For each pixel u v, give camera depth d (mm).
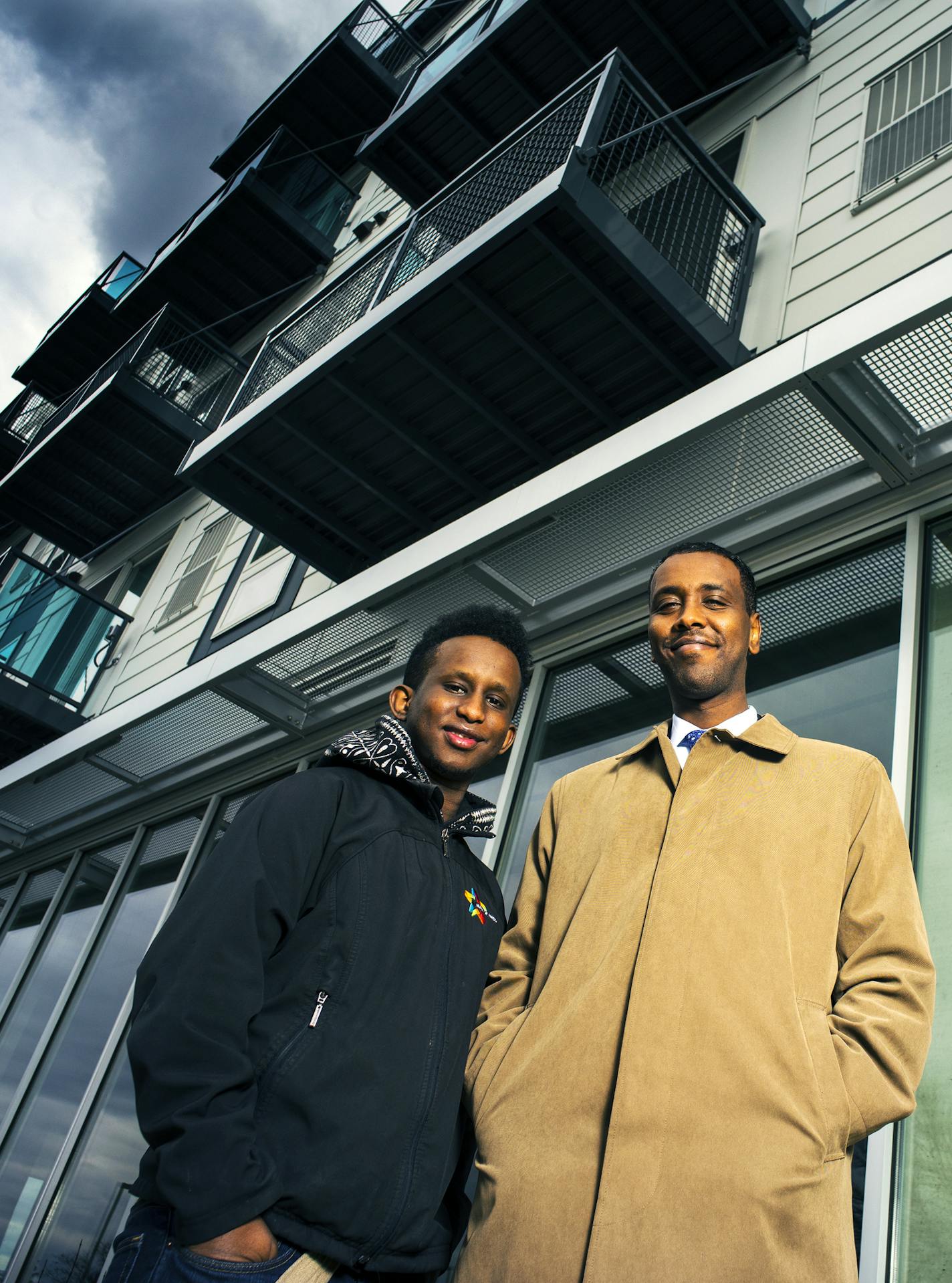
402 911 1417
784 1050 1276
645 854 1572
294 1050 1266
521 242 4484
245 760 6059
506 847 3857
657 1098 1279
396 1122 1275
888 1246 2086
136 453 10711
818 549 3473
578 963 1505
